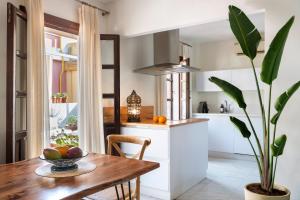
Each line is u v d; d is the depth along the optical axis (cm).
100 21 369
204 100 598
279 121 252
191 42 571
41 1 263
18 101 250
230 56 558
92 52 327
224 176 399
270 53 204
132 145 338
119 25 367
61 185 135
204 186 355
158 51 402
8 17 216
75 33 324
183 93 561
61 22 304
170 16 322
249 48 224
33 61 252
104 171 159
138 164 175
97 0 363
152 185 319
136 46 413
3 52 243
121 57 385
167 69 380
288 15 248
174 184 313
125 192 208
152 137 319
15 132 223
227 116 518
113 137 235
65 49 413
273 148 214
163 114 456
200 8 298
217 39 552
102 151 330
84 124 318
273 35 255
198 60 595
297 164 243
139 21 348
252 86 500
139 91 416
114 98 349
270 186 224
